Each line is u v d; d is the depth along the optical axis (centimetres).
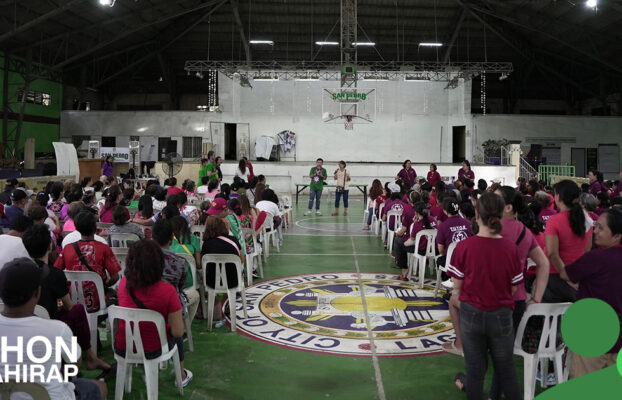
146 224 618
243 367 402
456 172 2119
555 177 1656
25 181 1213
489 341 276
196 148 2553
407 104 2550
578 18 2008
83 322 358
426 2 2211
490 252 269
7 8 1764
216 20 2386
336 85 2542
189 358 420
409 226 695
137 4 2003
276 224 938
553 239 344
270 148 2481
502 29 2417
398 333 483
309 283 680
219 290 486
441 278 602
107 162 1545
